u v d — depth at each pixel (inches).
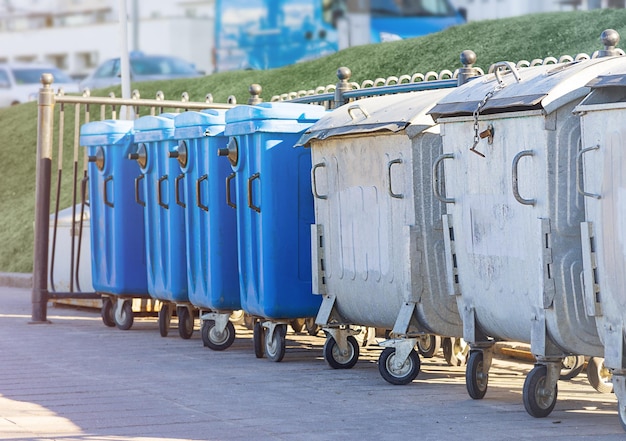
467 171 302.7
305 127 381.7
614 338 260.4
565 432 267.0
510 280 288.8
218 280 410.6
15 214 821.2
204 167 418.6
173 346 427.8
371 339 415.2
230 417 289.7
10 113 1029.8
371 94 428.5
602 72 274.8
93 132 482.3
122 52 635.5
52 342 438.3
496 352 397.4
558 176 275.4
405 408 299.9
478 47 684.7
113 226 475.8
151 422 284.0
